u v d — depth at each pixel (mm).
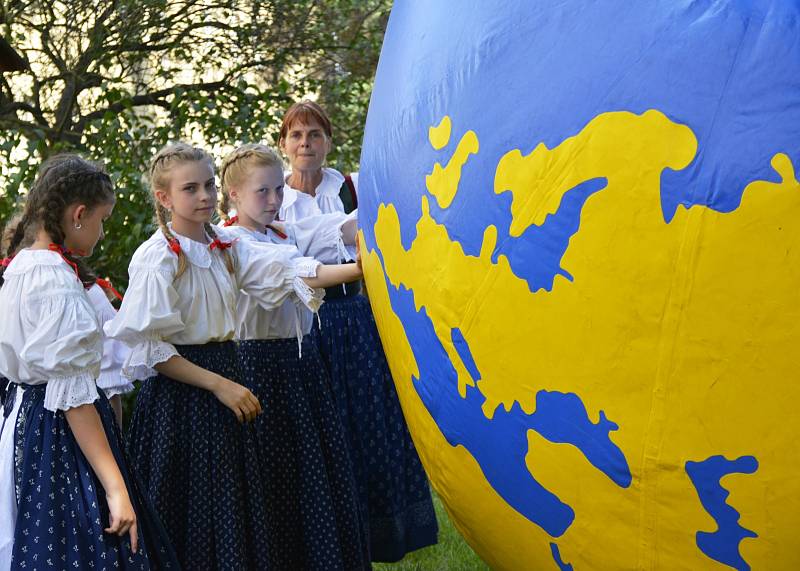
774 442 2127
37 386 2871
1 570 2836
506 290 2395
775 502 2146
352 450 4047
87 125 6930
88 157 6320
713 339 2135
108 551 2799
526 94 2393
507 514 2578
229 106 7910
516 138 2383
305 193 4273
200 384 3230
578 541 2422
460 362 2525
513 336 2393
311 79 8266
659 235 2164
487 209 2430
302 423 3574
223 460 3281
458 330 2508
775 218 2070
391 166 2748
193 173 3285
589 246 2248
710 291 2125
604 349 2250
